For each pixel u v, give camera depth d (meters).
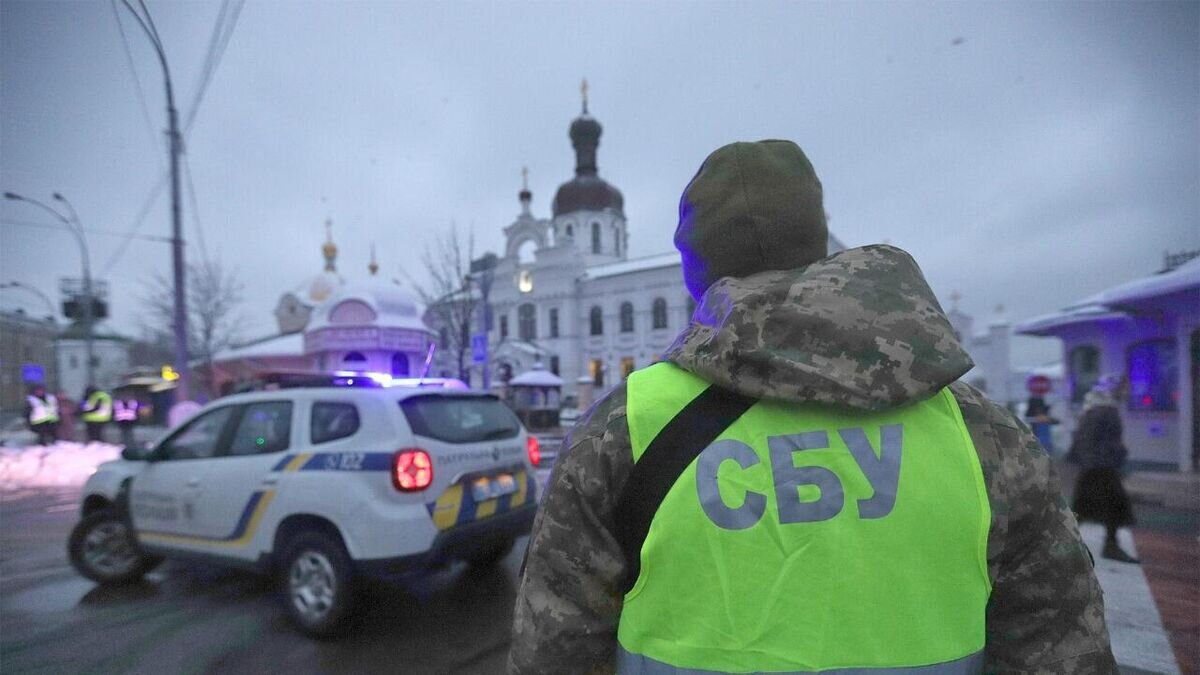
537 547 1.04
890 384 0.88
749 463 0.90
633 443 0.96
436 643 3.95
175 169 11.78
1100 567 5.42
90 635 4.11
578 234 53.25
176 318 12.04
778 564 0.86
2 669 3.65
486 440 4.44
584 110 55.88
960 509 0.89
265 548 4.21
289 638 4.04
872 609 0.85
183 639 4.04
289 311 50.91
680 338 1.07
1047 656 0.94
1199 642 3.86
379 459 3.90
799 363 0.89
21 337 61.25
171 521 4.68
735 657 0.86
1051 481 0.97
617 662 0.96
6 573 5.59
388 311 21.52
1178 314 9.70
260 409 4.55
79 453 13.77
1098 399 5.85
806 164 1.17
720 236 1.14
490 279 22.02
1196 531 6.63
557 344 44.94
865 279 0.95
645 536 0.93
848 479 0.88
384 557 3.78
